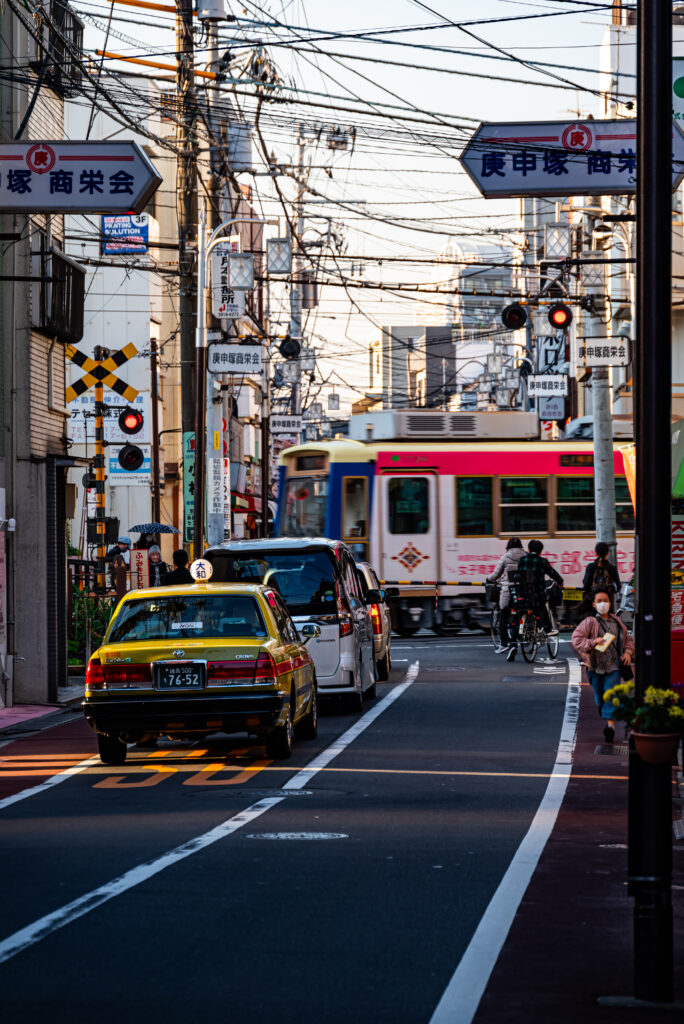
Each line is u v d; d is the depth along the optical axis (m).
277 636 49.16
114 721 47.09
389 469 109.38
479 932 25.42
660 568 23.08
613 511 104.69
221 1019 20.22
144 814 38.25
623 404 167.25
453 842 34.12
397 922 26.09
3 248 71.81
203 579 61.09
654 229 23.23
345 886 29.14
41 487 71.94
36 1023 20.02
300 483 111.12
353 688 61.31
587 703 64.62
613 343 100.62
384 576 108.88
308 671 53.72
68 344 83.56
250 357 104.06
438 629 110.62
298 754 50.25
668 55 23.33
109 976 22.50
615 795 41.44
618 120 53.25
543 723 58.09
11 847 33.62
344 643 61.22
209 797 41.03
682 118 58.19
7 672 70.44
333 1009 20.77
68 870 30.69
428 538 109.94
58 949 24.12
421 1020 20.27
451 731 56.00
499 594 92.38
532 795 41.38
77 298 78.94
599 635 52.09
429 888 29.03
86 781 45.25
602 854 32.91
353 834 35.09
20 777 46.59
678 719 22.09
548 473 113.12
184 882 29.44
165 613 48.69
